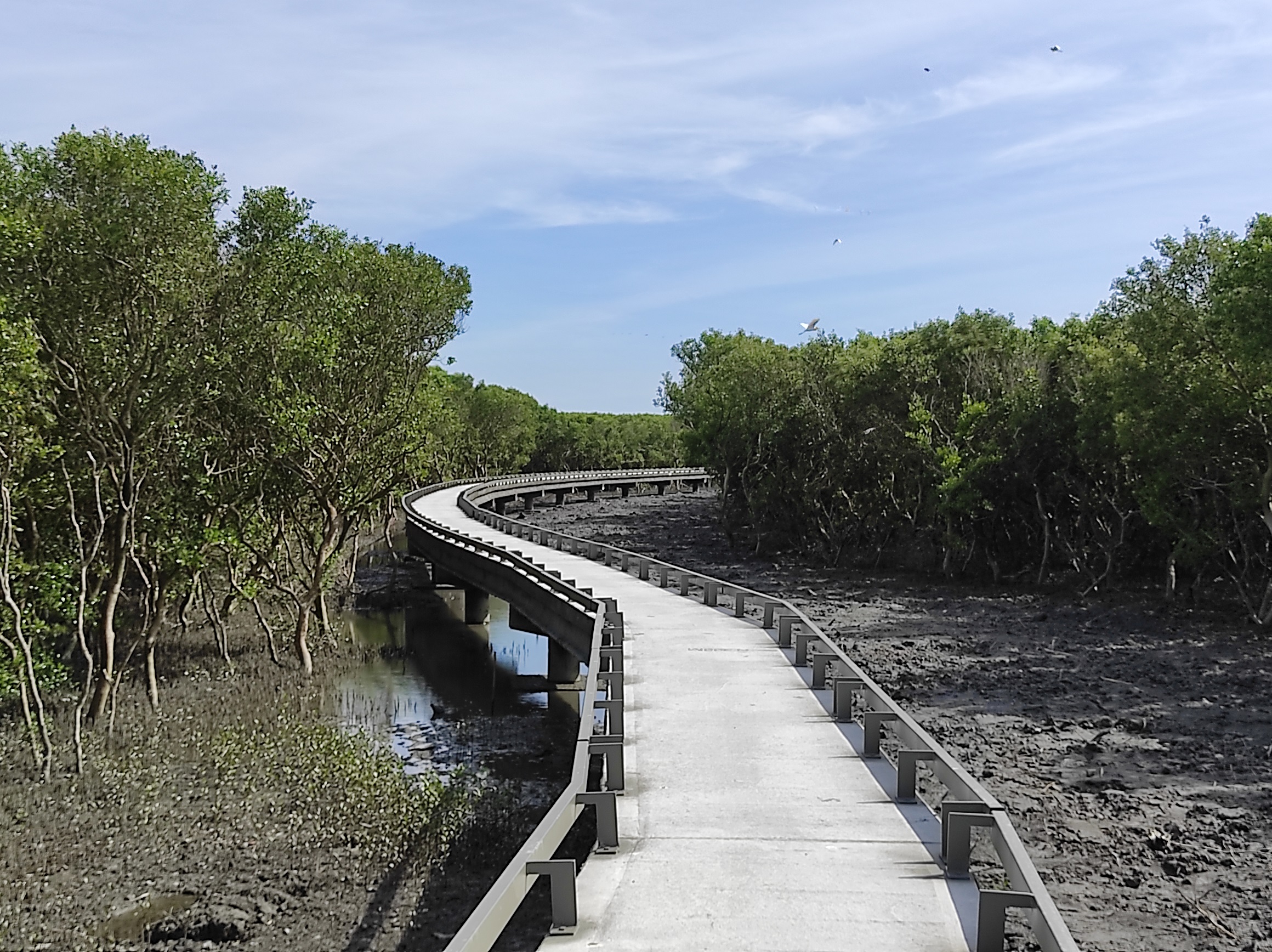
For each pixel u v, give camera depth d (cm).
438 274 2770
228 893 1240
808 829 958
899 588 4050
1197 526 3278
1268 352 2578
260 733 1895
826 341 5628
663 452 12838
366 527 5059
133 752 1750
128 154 1781
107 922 1172
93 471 1834
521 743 2059
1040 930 650
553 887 746
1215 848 1259
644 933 739
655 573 3575
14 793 1546
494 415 9875
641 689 1536
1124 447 3228
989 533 4256
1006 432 4056
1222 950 988
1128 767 1616
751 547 5550
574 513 7962
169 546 2148
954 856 840
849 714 1347
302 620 2717
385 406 2755
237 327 2123
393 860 1348
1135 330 3056
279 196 2136
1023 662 2530
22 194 1748
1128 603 3491
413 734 2128
